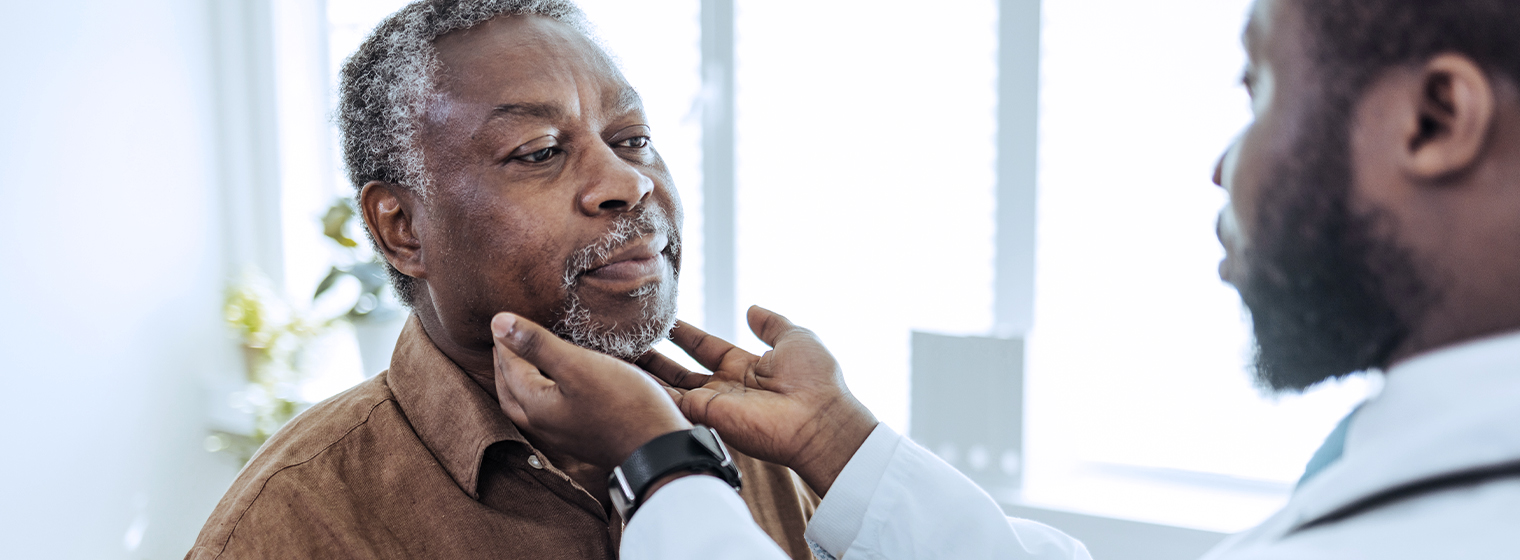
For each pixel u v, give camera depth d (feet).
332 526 2.16
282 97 8.28
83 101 6.96
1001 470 5.94
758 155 6.77
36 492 6.69
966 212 6.26
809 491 3.23
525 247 2.20
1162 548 5.49
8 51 6.42
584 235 2.21
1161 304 5.91
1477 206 1.18
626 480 1.86
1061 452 6.27
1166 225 5.83
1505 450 1.10
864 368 6.58
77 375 6.96
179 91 7.80
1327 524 1.26
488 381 2.46
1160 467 6.06
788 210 6.72
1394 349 1.34
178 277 7.82
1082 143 5.96
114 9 7.18
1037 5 5.88
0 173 6.39
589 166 2.22
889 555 2.39
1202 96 5.65
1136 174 5.86
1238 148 1.46
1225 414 5.86
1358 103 1.26
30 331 6.62
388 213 2.38
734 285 6.88
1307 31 1.31
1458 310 1.23
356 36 8.29
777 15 6.64
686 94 6.92
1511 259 1.18
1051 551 2.48
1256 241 1.41
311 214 7.98
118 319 7.27
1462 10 1.15
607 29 7.07
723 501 1.79
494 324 1.90
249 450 7.94
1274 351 1.48
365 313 7.09
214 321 8.19
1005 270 6.15
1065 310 6.12
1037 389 6.12
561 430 1.94
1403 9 1.20
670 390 2.51
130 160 7.35
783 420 2.40
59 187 6.79
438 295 2.33
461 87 2.18
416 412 2.38
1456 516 1.12
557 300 2.23
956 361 5.95
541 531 2.32
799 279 6.73
